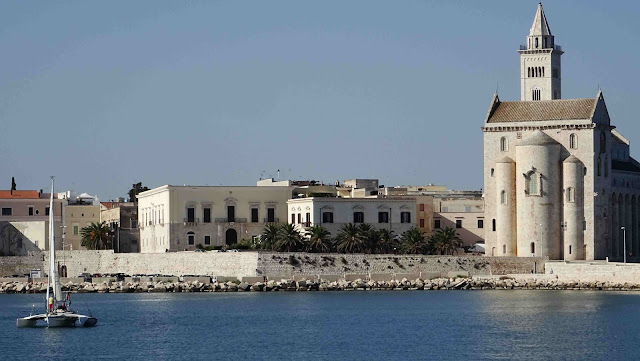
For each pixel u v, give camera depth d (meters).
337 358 188.50
